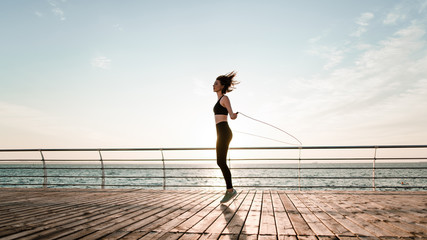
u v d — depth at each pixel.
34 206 3.61
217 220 2.71
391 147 5.15
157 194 4.97
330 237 2.08
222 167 3.78
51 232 2.22
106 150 5.99
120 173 82.19
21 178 50.66
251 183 48.56
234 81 3.92
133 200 4.19
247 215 2.98
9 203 3.89
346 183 44.66
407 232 2.23
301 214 3.03
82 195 4.83
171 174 89.50
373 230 2.29
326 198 4.40
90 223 2.57
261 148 5.51
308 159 5.43
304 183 47.50
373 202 3.95
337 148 5.32
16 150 6.18
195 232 2.23
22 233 2.19
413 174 75.88
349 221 2.66
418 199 4.30
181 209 3.37
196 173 100.38
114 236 2.11
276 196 4.67
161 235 2.14
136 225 2.49
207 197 4.56
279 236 2.10
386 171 90.56
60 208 3.45
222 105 3.82
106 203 3.88
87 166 135.38
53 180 47.78
